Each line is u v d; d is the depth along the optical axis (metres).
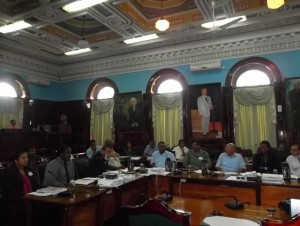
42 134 7.84
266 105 7.07
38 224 2.86
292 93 6.69
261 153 5.11
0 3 5.68
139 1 5.95
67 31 7.54
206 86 7.67
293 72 6.73
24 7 5.76
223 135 7.38
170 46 8.09
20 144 7.02
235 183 3.54
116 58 8.98
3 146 6.57
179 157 7.07
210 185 3.71
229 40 7.35
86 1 5.25
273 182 3.44
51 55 9.01
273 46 6.94
